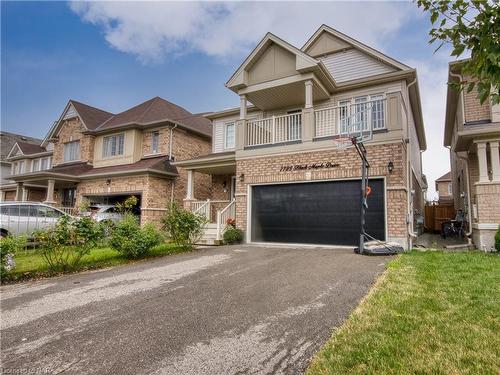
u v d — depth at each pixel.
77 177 18.34
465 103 11.16
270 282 5.69
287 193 10.99
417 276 5.40
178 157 18.27
